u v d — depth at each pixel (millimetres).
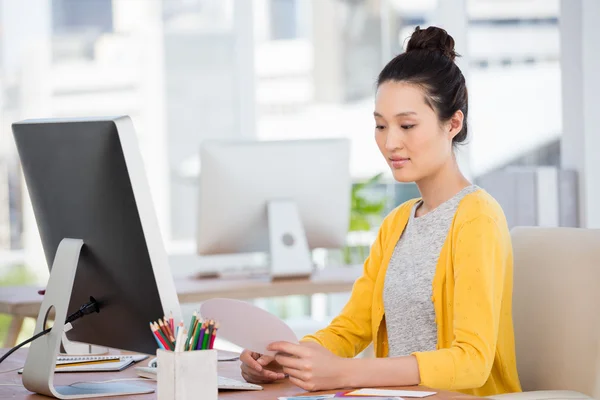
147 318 1741
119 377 2010
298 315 5895
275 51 5930
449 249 1985
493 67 5539
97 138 1698
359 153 5980
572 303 2035
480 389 2002
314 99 5961
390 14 5953
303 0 5930
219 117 5879
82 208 1795
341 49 5953
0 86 5570
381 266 2203
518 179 4879
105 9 5684
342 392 1673
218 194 3641
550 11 5512
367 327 2279
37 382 1777
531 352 2105
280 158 3697
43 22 5617
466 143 2152
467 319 1858
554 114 5535
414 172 2012
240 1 5852
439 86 1986
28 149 1916
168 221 5805
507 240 1994
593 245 2051
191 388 1510
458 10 5539
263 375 1863
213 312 1760
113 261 1760
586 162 4812
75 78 5676
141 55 5742
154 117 5777
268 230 3752
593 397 1946
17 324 3299
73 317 1819
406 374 1750
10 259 5570
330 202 3793
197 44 5832
